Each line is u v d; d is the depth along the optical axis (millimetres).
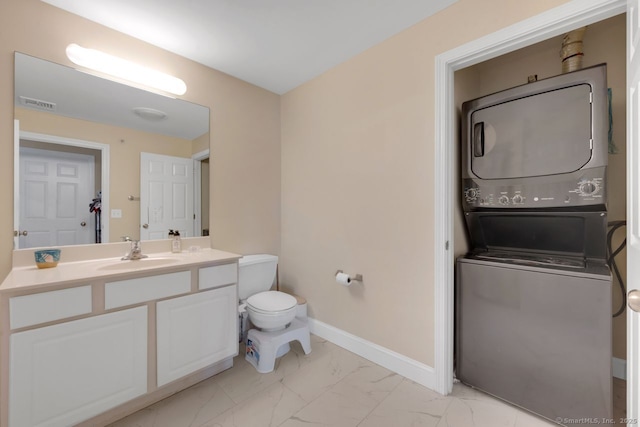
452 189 1666
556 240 1603
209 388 1718
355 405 1567
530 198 1534
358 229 2104
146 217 1959
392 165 1886
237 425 1424
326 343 2301
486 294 1605
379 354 1971
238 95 2434
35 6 1538
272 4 1577
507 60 2174
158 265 1676
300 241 2586
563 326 1358
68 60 1642
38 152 1568
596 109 1332
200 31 1813
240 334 2289
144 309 1494
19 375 1156
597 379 1272
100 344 1356
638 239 855
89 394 1325
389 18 1702
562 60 1835
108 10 1617
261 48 2006
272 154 2703
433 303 1691
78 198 1700
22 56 1510
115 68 1748
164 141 2035
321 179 2379
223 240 2354
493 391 1587
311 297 2492
